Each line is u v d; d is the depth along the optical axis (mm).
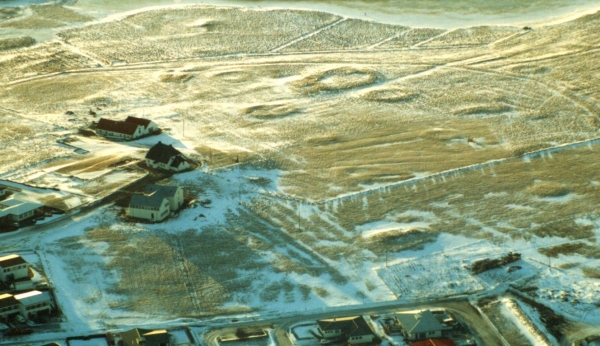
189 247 112438
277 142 151875
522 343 93125
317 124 161500
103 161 139000
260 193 129625
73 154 142500
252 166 140000
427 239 116188
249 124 161000
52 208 120562
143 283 103438
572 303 101062
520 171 138875
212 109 169125
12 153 142375
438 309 99125
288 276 106438
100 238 113375
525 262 110562
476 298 102250
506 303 100875
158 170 135500
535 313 99000
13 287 98812
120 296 100438
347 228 119312
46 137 151000
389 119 164500
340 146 150250
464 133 156625
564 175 137250
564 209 125375
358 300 101562
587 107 170000
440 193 130750
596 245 115000
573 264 110250
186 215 120875
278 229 118438
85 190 127188
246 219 120938
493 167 140500
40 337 90938
